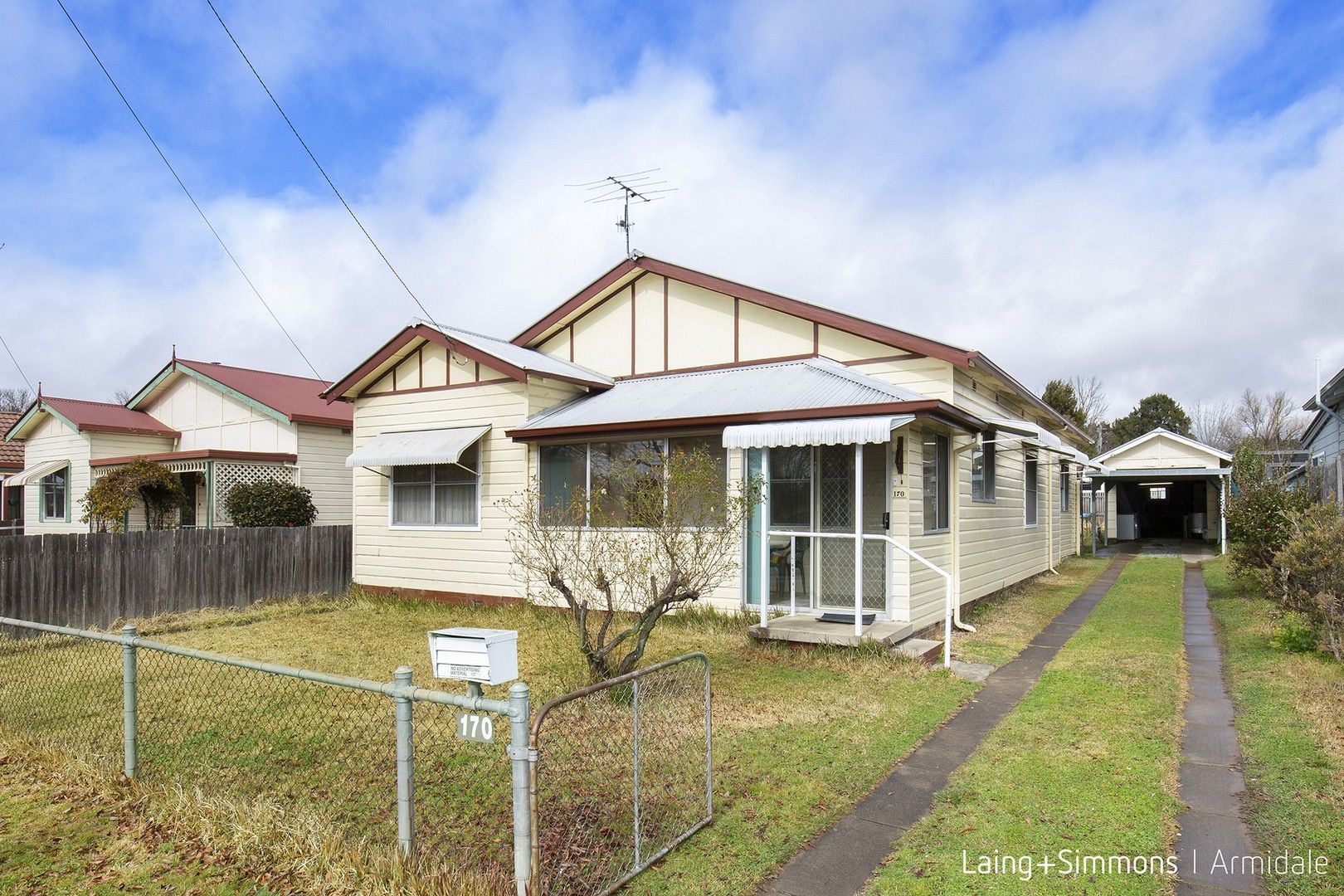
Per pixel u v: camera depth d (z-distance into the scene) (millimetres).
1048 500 18703
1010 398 14633
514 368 12133
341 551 14641
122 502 16938
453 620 11969
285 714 6859
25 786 5277
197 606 12586
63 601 10898
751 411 9828
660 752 5680
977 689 7559
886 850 4258
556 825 4441
